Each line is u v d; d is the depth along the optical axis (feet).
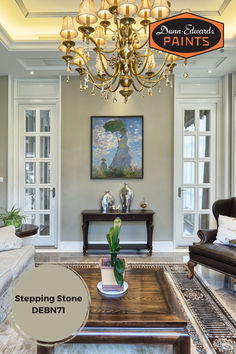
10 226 8.93
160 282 6.08
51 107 13.76
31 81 13.70
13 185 13.73
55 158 13.80
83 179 13.52
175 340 4.39
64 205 13.51
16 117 13.78
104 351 4.85
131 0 6.14
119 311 4.76
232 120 13.07
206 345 5.83
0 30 9.59
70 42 6.77
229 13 9.58
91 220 12.26
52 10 9.52
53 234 13.85
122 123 13.39
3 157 13.44
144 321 4.43
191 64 11.93
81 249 13.42
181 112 13.74
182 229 13.84
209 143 13.80
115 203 13.47
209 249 8.73
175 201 13.64
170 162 13.47
